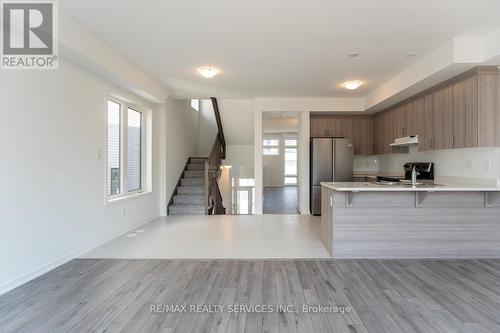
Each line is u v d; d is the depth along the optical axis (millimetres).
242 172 10148
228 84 5148
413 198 3463
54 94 3053
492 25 2928
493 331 1954
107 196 4105
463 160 3979
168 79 4887
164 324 2051
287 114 6961
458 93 3691
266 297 2455
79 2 2521
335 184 3867
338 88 5375
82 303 2346
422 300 2389
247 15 2744
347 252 3471
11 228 2564
